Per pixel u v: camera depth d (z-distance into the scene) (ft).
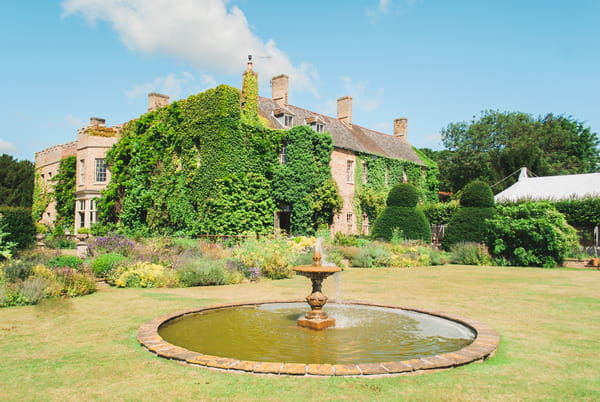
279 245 51.57
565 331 21.42
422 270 56.54
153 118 83.10
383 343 18.80
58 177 102.06
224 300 30.53
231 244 66.59
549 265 61.21
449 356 15.99
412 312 26.05
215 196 71.20
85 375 14.34
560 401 12.28
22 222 58.18
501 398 12.43
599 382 13.89
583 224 75.46
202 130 74.18
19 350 17.43
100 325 22.15
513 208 66.23
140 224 81.10
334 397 12.37
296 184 80.64
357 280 44.80
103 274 39.96
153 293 33.91
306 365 14.82
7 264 33.37
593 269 58.65
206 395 12.53
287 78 96.63
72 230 98.02
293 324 22.58
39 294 29.25
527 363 15.88
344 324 22.66
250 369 14.52
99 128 92.63
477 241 75.05
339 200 85.30
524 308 28.09
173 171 78.74
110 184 85.05
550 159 139.74
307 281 42.91
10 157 148.36
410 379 13.93
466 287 38.93
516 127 145.07
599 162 150.92
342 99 111.86
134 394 12.66
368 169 101.81
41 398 12.40
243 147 74.74
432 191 120.67
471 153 150.20
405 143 127.75
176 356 15.96
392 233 80.23
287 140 83.05
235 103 73.31
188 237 69.05
